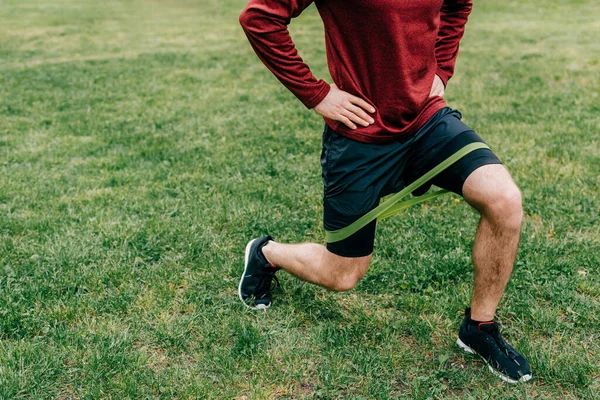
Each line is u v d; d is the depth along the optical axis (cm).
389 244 379
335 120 249
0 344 287
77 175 522
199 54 1189
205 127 668
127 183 501
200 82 923
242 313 311
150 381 262
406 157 255
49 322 306
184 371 269
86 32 1530
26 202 460
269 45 238
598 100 729
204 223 416
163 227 409
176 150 584
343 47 243
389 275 345
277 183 489
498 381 259
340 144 255
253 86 887
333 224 266
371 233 268
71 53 1228
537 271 342
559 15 1612
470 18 1611
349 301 324
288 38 240
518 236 241
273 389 260
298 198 459
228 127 667
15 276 348
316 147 586
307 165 535
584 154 530
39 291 332
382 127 247
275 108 749
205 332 296
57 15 1908
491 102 735
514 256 246
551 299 318
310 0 241
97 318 311
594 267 349
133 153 581
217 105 775
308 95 246
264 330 300
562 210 419
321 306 318
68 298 327
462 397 253
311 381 265
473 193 238
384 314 312
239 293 319
